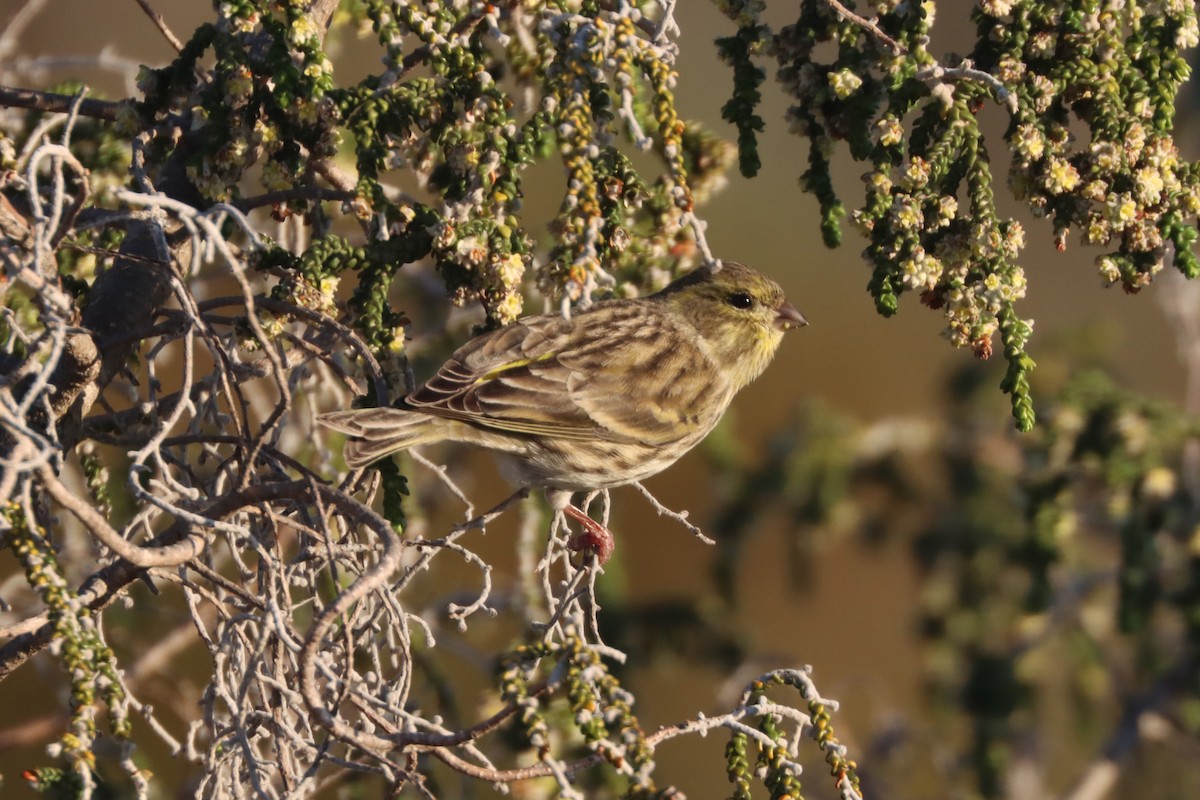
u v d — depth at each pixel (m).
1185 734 14.98
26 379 8.16
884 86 8.49
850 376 25.05
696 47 25.41
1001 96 8.22
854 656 20.92
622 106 7.24
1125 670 15.25
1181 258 8.50
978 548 14.68
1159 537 13.64
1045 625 14.47
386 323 8.77
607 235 8.98
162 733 7.61
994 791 14.16
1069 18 8.42
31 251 7.28
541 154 8.98
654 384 11.14
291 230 11.07
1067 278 24.77
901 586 21.09
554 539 9.26
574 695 6.45
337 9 10.85
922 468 15.54
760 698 7.48
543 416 10.55
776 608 21.19
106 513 8.80
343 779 10.40
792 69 8.63
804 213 26.83
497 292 8.67
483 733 6.57
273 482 7.89
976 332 8.40
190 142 8.80
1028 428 8.33
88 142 10.13
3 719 16.64
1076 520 14.34
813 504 15.31
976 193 8.38
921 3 8.35
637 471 11.17
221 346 7.77
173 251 8.66
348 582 9.88
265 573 7.75
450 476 15.38
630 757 6.32
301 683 6.50
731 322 12.08
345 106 8.45
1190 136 16.66
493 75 9.51
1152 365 23.45
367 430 8.60
